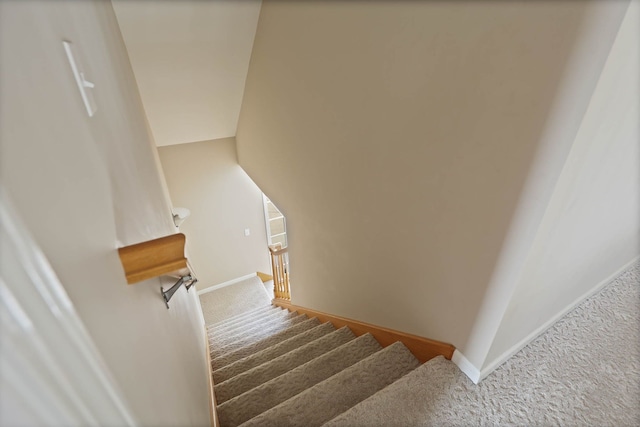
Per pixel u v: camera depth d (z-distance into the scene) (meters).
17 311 0.28
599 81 0.73
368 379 1.61
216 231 4.59
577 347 1.52
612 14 0.67
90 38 0.93
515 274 1.08
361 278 2.04
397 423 1.28
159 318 0.95
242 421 1.60
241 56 2.69
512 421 1.26
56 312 0.32
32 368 0.29
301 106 2.09
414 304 1.65
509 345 1.42
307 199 2.43
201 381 1.57
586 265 1.47
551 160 0.87
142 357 0.66
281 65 2.20
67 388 0.33
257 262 5.17
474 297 1.28
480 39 0.92
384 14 1.23
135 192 1.11
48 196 0.42
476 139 1.04
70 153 0.53
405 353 1.75
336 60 1.60
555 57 0.77
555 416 1.26
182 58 2.48
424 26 1.08
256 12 2.29
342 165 1.84
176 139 3.66
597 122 0.82
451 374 1.45
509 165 0.97
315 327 2.65
